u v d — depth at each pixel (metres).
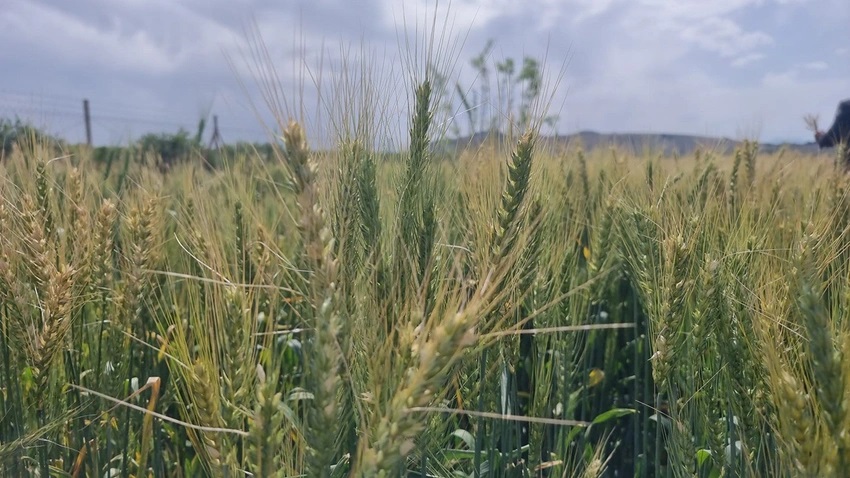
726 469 0.48
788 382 0.33
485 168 0.53
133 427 0.53
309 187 0.30
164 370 0.61
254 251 0.50
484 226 0.46
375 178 0.43
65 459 0.49
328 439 0.29
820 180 0.92
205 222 0.42
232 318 0.32
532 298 0.55
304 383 0.39
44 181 0.55
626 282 0.82
